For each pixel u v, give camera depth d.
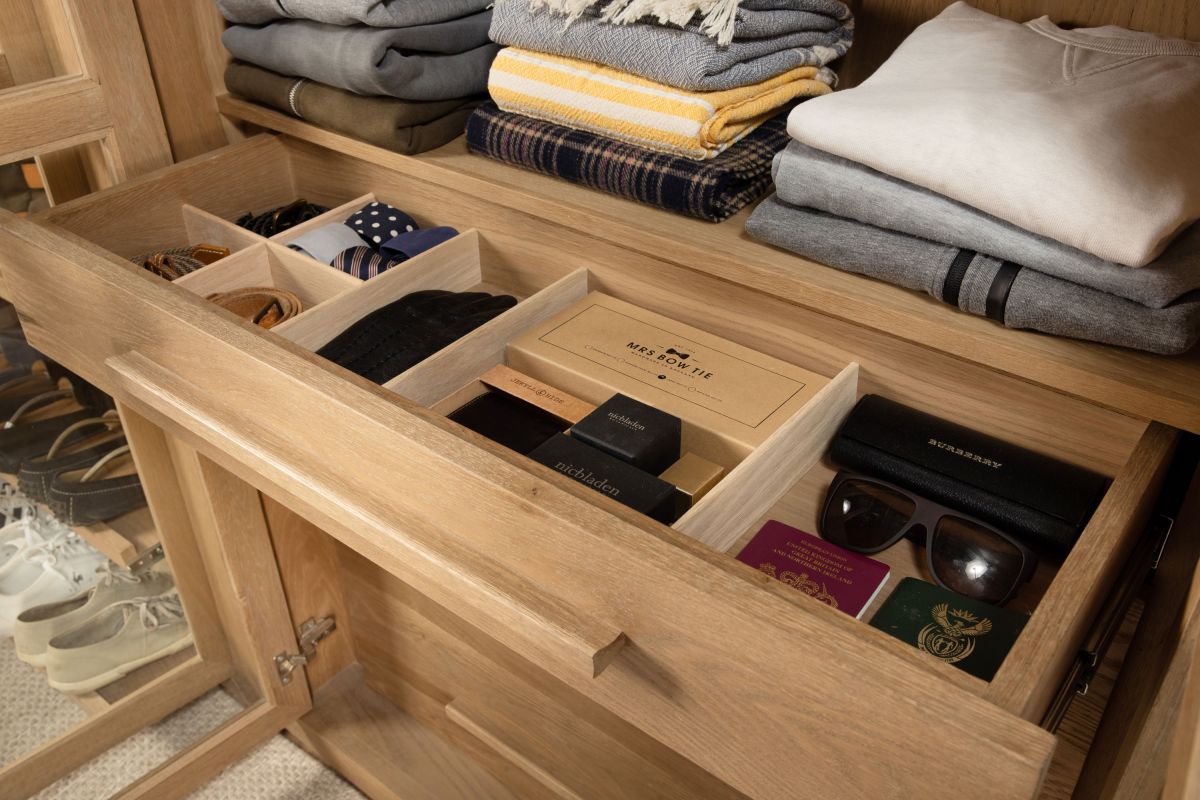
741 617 0.56
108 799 1.25
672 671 0.63
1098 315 0.74
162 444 1.17
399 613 1.22
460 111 1.18
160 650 1.32
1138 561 0.80
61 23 1.07
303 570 1.31
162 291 0.87
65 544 1.20
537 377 0.99
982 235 0.77
